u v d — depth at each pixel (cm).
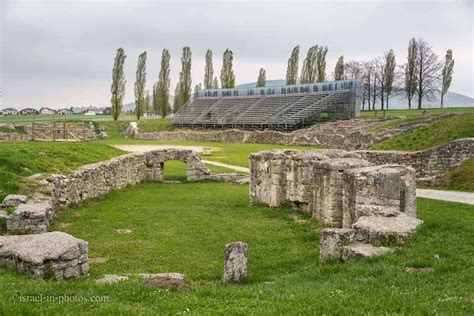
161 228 1806
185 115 9350
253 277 1168
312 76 10181
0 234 1420
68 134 6281
